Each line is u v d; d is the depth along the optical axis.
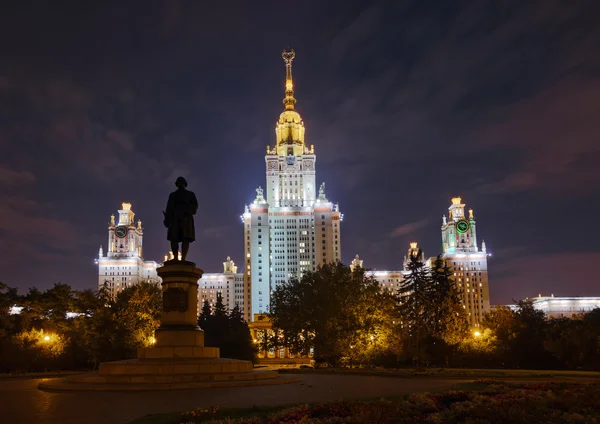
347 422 20.81
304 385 38.56
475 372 54.91
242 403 27.30
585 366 66.56
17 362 66.50
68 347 76.88
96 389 33.47
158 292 91.81
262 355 172.88
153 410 25.11
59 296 83.06
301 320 88.38
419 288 98.81
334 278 86.00
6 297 75.81
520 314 91.25
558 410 23.02
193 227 44.16
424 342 92.31
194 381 36.38
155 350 39.66
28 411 25.22
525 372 55.34
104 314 83.31
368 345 83.81
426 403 25.05
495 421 21.44
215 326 109.44
